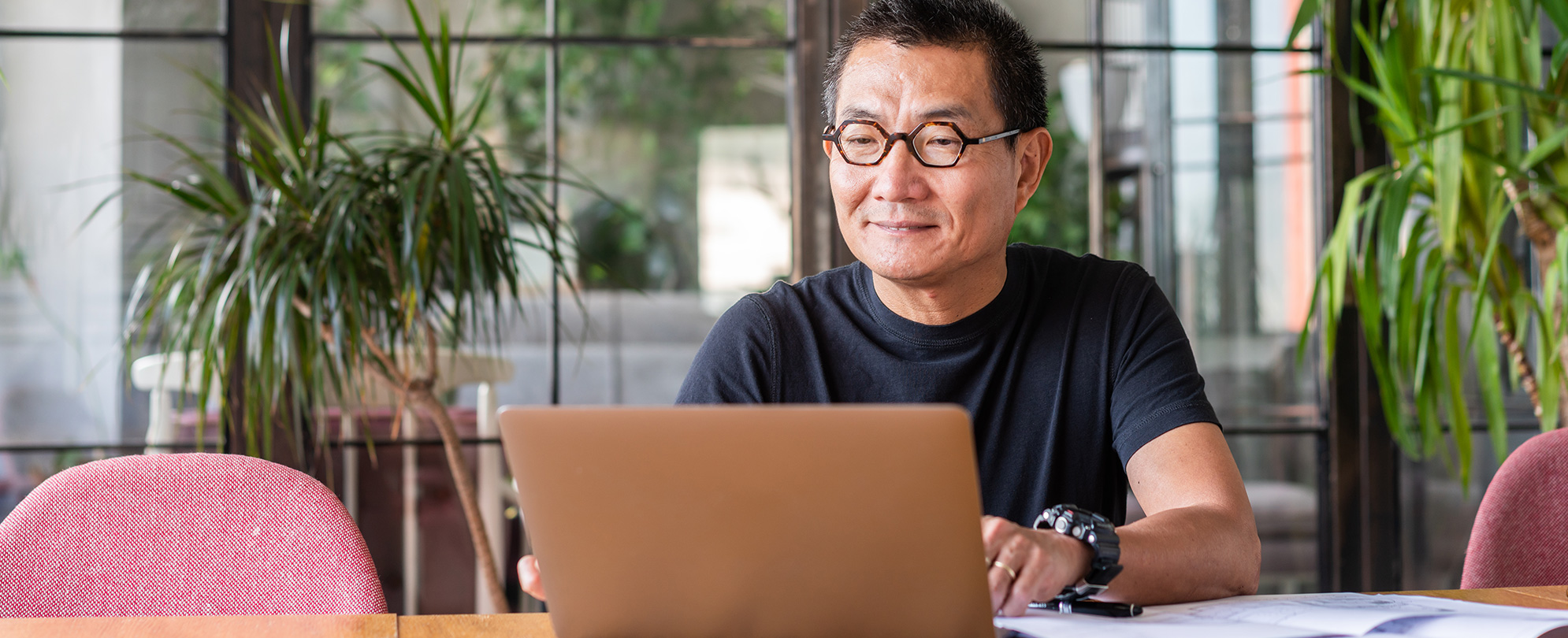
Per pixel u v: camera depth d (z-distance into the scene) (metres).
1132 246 2.36
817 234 2.25
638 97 6.39
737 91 6.53
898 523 0.62
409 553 2.23
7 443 2.08
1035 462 1.12
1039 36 2.32
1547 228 1.89
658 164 6.48
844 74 1.03
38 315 2.09
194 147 2.13
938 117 0.99
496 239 1.84
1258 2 2.36
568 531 0.65
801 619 0.66
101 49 2.11
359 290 1.74
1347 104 2.29
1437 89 1.92
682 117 6.48
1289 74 1.97
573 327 3.58
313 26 2.22
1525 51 1.88
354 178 1.77
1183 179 2.35
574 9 6.25
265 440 1.89
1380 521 2.29
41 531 0.99
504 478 2.29
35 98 2.09
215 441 2.09
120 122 2.12
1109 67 2.33
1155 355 1.09
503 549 2.28
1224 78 2.35
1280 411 2.34
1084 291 1.16
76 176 2.11
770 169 6.59
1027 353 1.13
